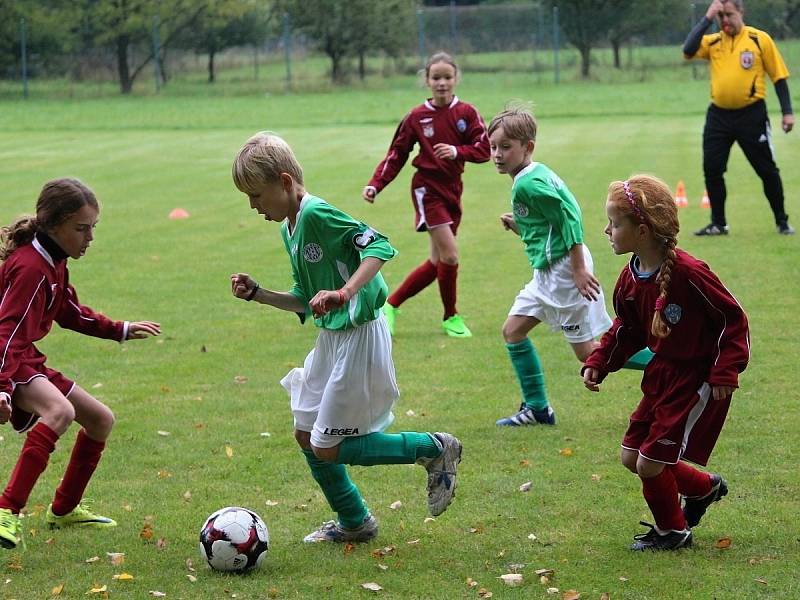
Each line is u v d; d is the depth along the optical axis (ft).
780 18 150.51
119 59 160.25
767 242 42.75
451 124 31.37
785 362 26.86
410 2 163.94
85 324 17.61
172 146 88.38
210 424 23.35
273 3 170.71
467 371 27.35
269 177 15.81
